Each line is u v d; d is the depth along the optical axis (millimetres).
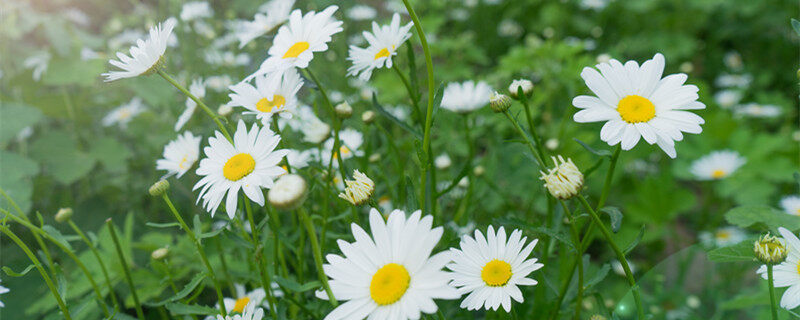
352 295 472
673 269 810
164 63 540
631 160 954
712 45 1647
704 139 1075
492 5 1686
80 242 834
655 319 746
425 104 942
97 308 675
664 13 1646
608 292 778
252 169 520
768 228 557
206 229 699
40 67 1048
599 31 1592
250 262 628
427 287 463
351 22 1270
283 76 572
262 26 615
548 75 1040
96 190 975
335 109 578
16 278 747
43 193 964
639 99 505
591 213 496
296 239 644
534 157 534
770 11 1580
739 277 759
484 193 744
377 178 715
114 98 1188
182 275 673
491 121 891
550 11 1570
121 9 1708
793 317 559
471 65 1544
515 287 506
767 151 1018
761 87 1501
